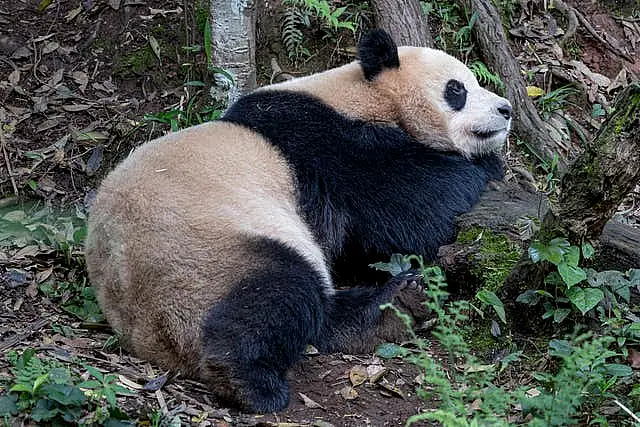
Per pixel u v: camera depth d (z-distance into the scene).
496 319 7.32
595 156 6.32
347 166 8.03
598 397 6.18
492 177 9.05
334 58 11.34
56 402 5.54
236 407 6.27
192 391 6.39
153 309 6.48
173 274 6.43
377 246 8.13
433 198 8.23
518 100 11.14
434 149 8.75
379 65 8.48
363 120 8.39
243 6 10.16
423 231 8.15
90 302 7.76
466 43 11.66
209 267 6.44
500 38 11.48
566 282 6.48
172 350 6.49
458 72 8.78
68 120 10.62
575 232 6.64
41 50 11.20
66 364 6.52
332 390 6.72
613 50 12.49
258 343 6.22
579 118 11.77
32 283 8.18
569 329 7.03
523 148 11.03
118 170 7.46
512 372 6.91
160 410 6.01
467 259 7.80
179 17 11.45
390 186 8.12
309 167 7.84
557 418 5.15
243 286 6.36
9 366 6.33
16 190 9.84
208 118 10.41
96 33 11.39
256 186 7.37
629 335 6.73
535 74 11.98
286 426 6.00
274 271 6.47
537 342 7.10
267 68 11.14
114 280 6.73
